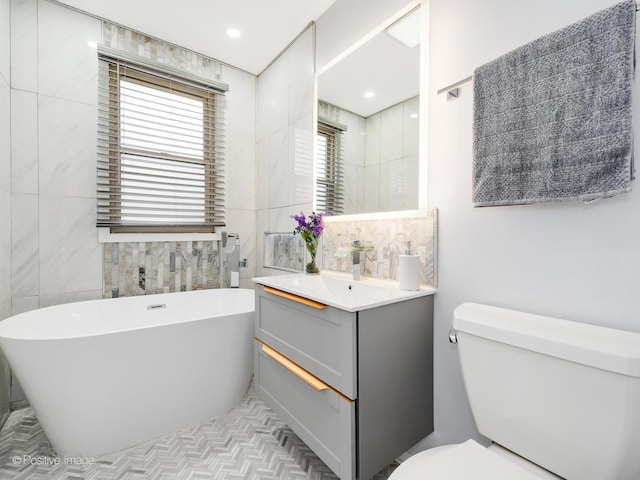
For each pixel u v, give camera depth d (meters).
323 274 1.91
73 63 2.02
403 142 1.50
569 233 0.98
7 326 1.56
